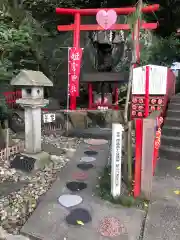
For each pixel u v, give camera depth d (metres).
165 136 5.78
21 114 8.34
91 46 12.12
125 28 8.48
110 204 3.34
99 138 7.39
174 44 14.01
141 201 3.38
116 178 3.41
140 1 3.89
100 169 4.68
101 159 5.31
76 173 4.48
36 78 4.55
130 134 3.75
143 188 3.41
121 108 9.22
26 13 10.52
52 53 12.75
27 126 4.81
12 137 7.23
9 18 9.45
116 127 3.27
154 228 2.81
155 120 3.39
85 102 12.05
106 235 2.70
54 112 8.25
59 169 4.75
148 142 3.28
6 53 9.61
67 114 8.22
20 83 4.51
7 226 2.92
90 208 3.24
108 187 3.74
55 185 3.96
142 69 7.00
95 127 8.32
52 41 13.05
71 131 7.73
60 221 2.95
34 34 10.55
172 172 4.55
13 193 3.72
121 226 2.86
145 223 2.91
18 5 10.57
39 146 4.96
